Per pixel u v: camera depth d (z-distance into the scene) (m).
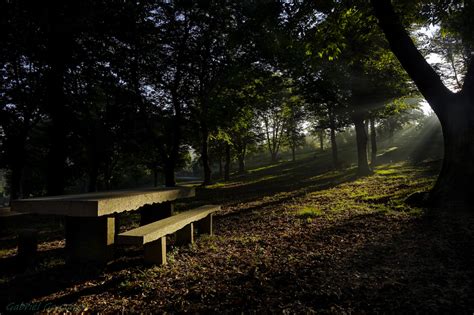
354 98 17.92
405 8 8.46
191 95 20.61
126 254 5.24
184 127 22.89
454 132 6.82
